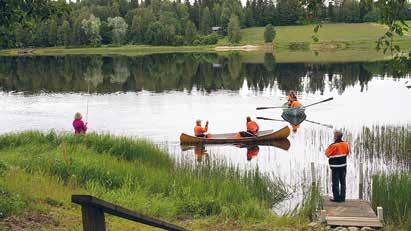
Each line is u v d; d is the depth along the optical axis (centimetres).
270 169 2383
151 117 4009
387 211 1572
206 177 1872
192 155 2747
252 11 17212
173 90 5894
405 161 2444
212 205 1555
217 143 3100
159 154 2242
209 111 4350
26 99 5038
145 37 15988
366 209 1559
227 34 16688
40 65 9494
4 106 4538
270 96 5300
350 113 4181
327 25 15400
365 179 1992
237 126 3697
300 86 6069
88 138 2270
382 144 2644
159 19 16525
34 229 1068
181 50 14788
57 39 15500
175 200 1587
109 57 11981
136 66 9225
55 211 1235
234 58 11038
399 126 3134
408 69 883
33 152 2061
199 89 5972
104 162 1870
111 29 16000
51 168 1747
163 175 1795
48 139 2309
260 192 1795
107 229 1177
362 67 8056
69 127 3528
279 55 11756
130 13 16975
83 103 4775
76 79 7069
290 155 2755
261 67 8525
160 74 7750
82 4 18412
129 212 512
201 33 16938
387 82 6309
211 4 19000
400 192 1595
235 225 1429
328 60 9638
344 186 1652
